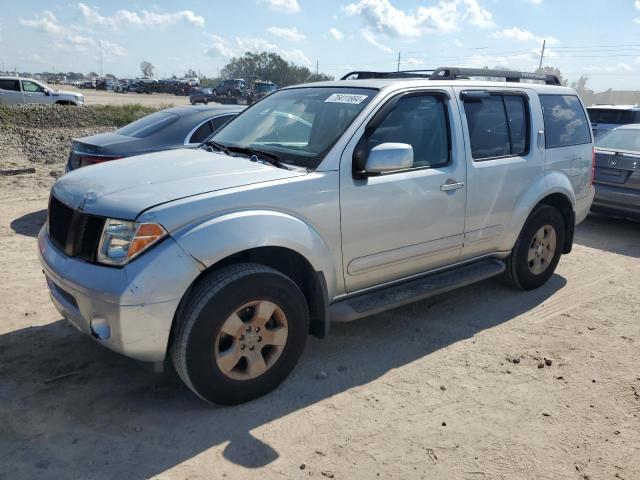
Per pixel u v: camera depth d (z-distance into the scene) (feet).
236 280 10.43
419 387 12.13
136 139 23.40
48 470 9.23
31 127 61.36
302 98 14.47
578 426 10.88
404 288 14.06
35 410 10.86
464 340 14.48
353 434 10.43
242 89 146.61
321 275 11.84
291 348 11.62
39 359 12.77
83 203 10.57
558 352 13.93
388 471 9.47
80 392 11.53
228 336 10.75
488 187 15.16
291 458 9.71
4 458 9.49
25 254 20.20
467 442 10.30
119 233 9.93
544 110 17.22
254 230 10.58
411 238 13.57
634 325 15.66
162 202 10.15
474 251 15.56
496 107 15.71
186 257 9.90
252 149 13.19
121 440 10.06
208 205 10.33
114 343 9.93
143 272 9.64
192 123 24.27
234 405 11.19
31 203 28.48
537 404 11.60
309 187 11.53
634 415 11.31
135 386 11.81
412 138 13.56
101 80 217.97
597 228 27.63
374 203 12.57
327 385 12.09
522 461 9.82
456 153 14.34
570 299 17.51
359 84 13.84
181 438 10.16
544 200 17.85
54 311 15.37
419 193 13.43
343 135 12.28
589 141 18.98
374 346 14.01
